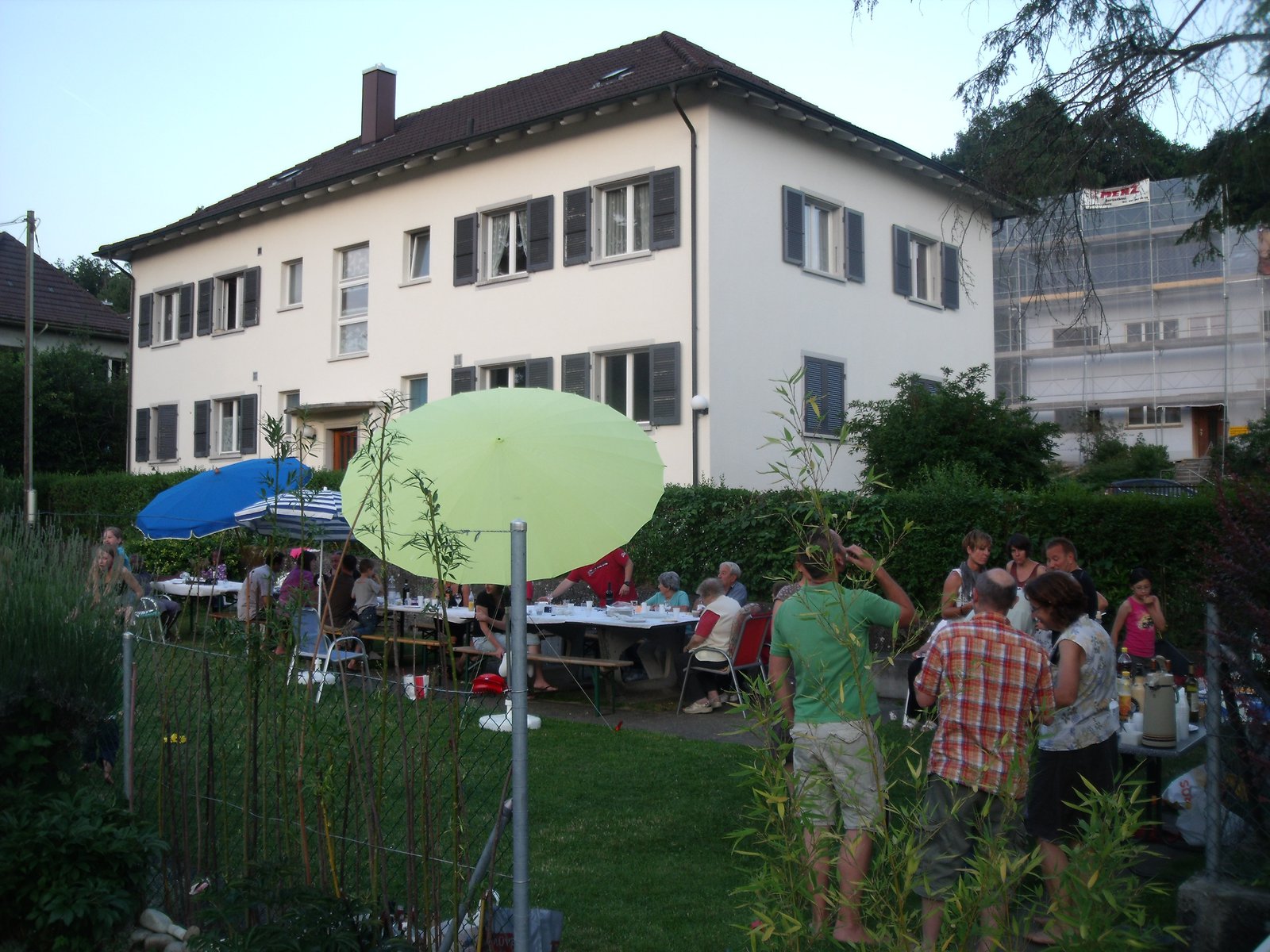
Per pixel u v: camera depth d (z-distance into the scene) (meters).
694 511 14.33
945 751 4.05
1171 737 5.26
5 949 4.03
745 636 9.73
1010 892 2.68
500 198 19.44
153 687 4.94
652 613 10.75
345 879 3.96
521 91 22.81
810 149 18.48
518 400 7.52
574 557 6.67
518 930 3.32
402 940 3.67
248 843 4.20
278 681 4.22
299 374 23.28
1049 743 4.48
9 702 4.63
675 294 16.89
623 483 7.11
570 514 6.76
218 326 25.56
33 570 5.16
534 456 6.93
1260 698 4.19
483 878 3.86
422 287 20.77
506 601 10.57
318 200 22.88
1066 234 9.07
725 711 9.77
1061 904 2.56
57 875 4.12
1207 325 35.12
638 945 4.41
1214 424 36.38
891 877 2.79
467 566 6.00
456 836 3.65
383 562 3.96
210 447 25.69
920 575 12.12
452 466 6.83
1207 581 4.34
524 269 19.44
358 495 6.70
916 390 16.52
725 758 7.67
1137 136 8.21
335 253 22.62
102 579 5.54
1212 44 7.07
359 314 22.28
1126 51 7.93
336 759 4.09
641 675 11.43
